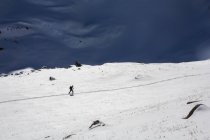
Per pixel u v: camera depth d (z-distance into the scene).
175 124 20.89
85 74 75.56
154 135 19.41
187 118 21.69
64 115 42.75
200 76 62.50
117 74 73.94
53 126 37.09
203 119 20.08
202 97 28.98
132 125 24.42
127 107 44.56
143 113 29.12
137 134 20.78
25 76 76.94
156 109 29.31
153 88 57.16
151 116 26.09
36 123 39.25
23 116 43.25
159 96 49.34
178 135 17.98
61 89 61.78
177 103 29.45
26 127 37.56
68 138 25.77
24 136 33.31
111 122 28.75
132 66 82.25
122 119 29.12
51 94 57.41
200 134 17.09
